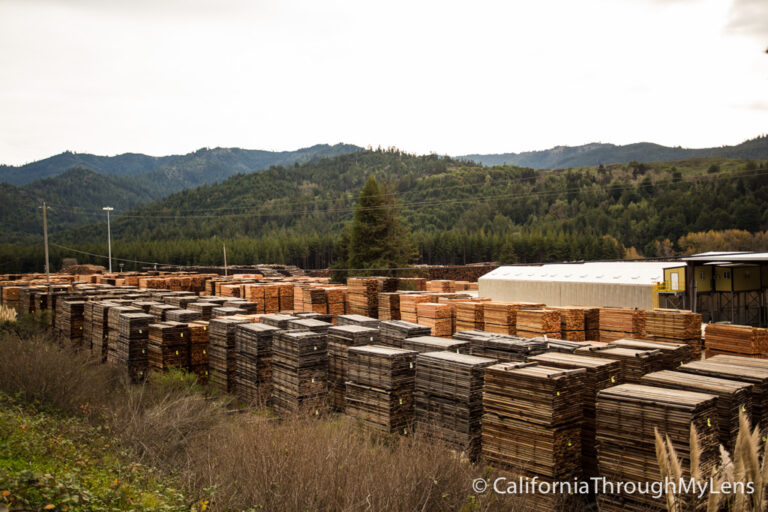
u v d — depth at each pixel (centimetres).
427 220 18725
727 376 1134
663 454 679
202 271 7875
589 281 3297
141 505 891
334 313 3741
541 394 1057
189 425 1434
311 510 848
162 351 2023
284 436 1031
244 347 1939
